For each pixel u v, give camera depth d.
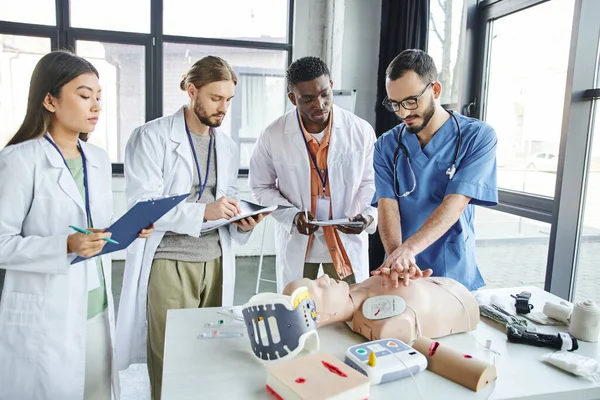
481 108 2.73
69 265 1.17
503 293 1.43
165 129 1.64
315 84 1.59
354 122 1.87
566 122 1.96
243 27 4.21
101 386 1.41
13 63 3.78
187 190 1.65
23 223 1.21
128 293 1.65
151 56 4.00
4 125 3.83
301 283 1.08
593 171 2.01
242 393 0.85
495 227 2.81
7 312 1.20
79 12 3.85
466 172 1.36
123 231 1.15
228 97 1.53
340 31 3.89
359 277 1.88
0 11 3.71
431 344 0.98
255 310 0.96
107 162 1.42
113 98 4.01
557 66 2.20
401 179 1.49
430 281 1.21
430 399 0.84
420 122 1.33
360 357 0.92
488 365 0.89
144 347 1.73
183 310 1.24
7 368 1.21
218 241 1.72
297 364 0.88
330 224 1.68
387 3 3.45
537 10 2.32
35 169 1.18
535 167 2.33
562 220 2.03
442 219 1.31
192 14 4.07
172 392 0.85
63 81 1.15
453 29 2.96
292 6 4.27
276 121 1.93
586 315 1.11
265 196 1.92
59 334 1.22
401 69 1.26
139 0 3.91
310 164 1.83
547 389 0.89
